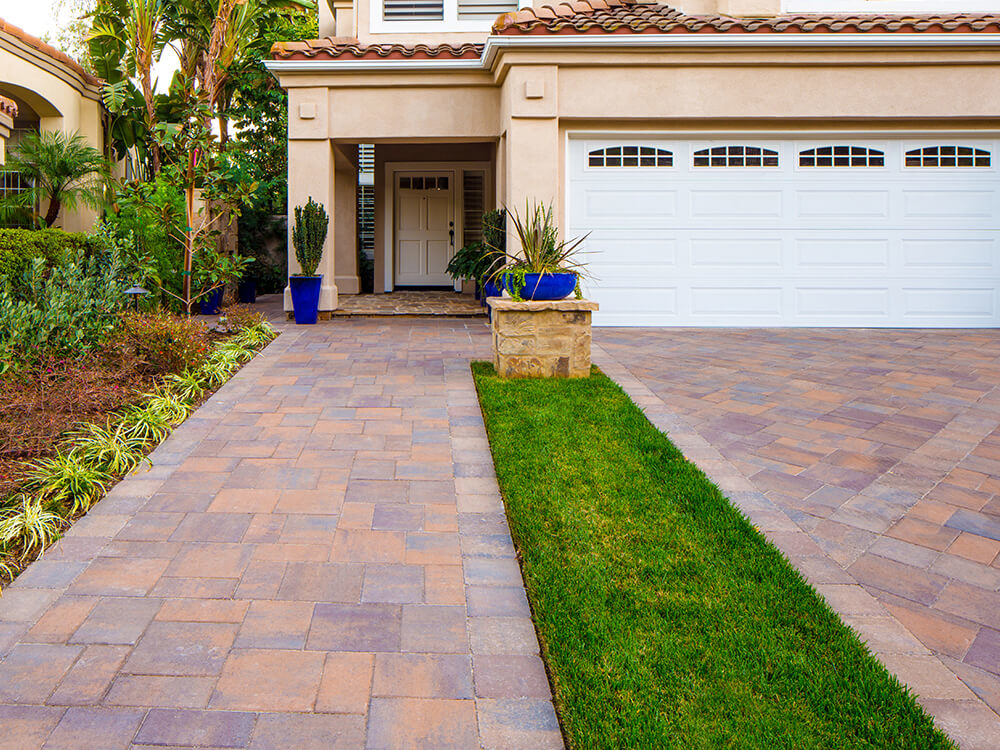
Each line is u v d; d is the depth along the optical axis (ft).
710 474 13.92
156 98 40.70
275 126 48.14
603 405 18.15
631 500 12.45
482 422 17.39
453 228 47.11
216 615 9.02
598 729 6.94
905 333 30.96
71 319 20.54
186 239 30.19
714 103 30.40
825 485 13.51
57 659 8.05
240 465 14.32
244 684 7.68
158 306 29.48
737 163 31.99
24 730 6.94
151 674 7.82
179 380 19.69
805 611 9.01
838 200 32.12
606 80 30.14
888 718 7.08
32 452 14.15
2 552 10.28
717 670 7.82
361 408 18.42
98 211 39.99
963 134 31.48
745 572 10.02
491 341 28.35
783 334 30.50
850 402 19.13
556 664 7.99
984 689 7.68
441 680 7.82
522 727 7.11
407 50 32.63
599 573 9.97
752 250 32.32
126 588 9.62
